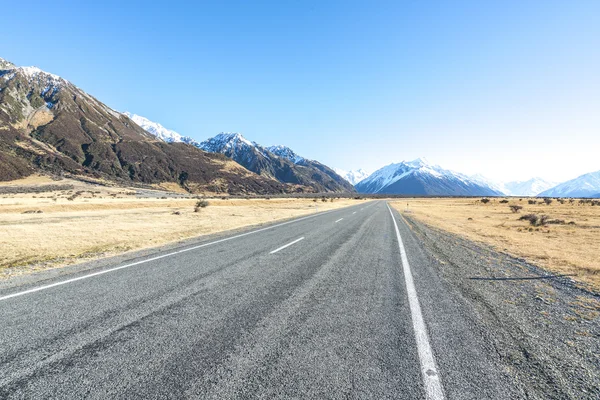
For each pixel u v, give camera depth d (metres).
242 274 6.21
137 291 4.99
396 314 4.20
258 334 3.46
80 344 3.14
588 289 5.90
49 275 6.04
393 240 12.03
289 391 2.45
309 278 6.00
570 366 2.95
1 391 2.36
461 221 24.78
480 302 4.83
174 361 2.85
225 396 2.37
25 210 31.20
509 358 3.08
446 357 3.05
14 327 3.53
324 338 3.39
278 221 19.61
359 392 2.46
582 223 21.77
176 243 10.41
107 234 12.66
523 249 10.88
